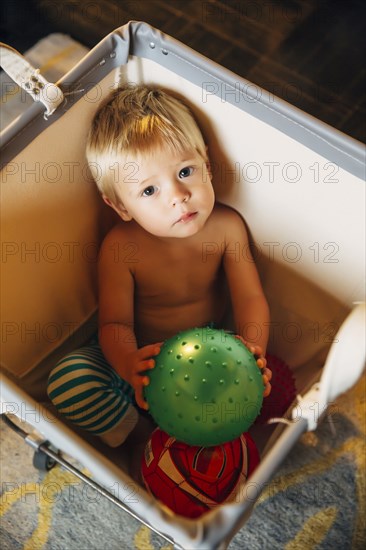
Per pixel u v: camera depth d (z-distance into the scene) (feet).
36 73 2.76
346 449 3.94
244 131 2.99
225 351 2.72
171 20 5.27
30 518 3.74
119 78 3.04
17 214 2.98
